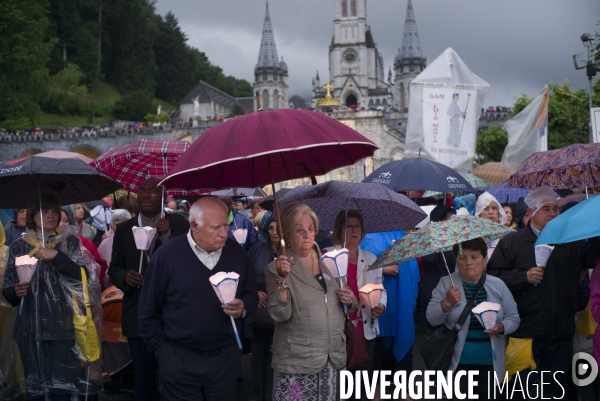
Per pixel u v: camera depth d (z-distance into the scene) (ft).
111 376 24.27
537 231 19.12
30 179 21.70
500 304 17.02
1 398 18.20
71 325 18.21
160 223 19.83
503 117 224.33
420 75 35.01
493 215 26.89
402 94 428.97
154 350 14.83
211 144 12.98
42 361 18.02
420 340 31.68
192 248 15.01
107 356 22.95
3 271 18.78
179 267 14.79
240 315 14.60
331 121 13.33
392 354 22.94
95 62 354.13
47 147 237.45
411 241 16.17
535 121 36.86
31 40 245.65
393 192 19.49
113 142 245.45
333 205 20.44
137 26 366.22
